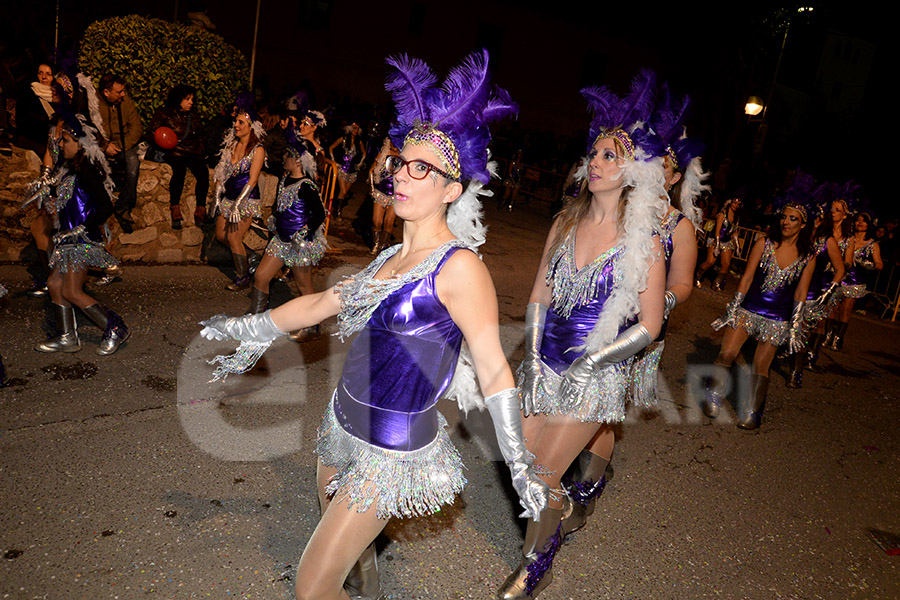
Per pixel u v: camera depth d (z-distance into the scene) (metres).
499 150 18.55
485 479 4.36
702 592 3.61
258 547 3.37
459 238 2.42
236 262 7.15
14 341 5.20
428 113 2.29
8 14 15.83
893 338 11.30
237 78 9.80
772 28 23.34
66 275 4.96
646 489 4.62
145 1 19.05
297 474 4.04
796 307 5.72
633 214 3.18
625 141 3.19
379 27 23.94
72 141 4.72
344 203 12.80
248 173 6.89
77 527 3.31
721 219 12.36
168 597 2.97
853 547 4.31
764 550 4.11
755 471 5.16
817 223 5.64
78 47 9.75
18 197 6.75
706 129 24.55
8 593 2.85
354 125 12.02
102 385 4.75
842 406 7.05
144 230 7.57
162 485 3.74
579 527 3.99
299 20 22.64
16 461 3.75
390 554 3.49
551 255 3.45
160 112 7.61
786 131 34.41
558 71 27.72
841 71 45.19
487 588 3.36
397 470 2.32
